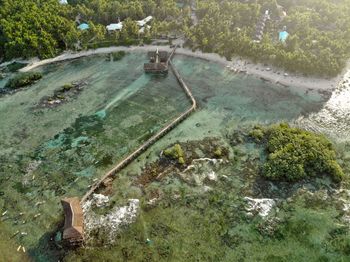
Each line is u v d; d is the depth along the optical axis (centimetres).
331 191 6769
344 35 10488
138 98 9256
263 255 5853
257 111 8644
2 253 6097
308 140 7506
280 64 9688
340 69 9444
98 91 9550
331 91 9119
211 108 8794
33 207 6794
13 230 6431
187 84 9588
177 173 7231
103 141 8081
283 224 6269
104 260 5906
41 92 9631
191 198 6756
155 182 7094
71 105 9150
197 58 10506
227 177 7112
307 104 8788
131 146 7906
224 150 7669
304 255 5822
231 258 5838
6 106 9225
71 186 7138
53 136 8300
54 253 6041
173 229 6278
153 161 7519
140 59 10625
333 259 5744
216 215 6462
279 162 7094
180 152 7556
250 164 7350
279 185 6925
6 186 7231
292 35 10550
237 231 6206
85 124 8562
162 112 8769
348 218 6294
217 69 10062
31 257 6019
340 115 8425
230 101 8969
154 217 6475
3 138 8312
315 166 7069
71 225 6031
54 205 6800
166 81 9788
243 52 10138
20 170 7544
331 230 6134
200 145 7831
